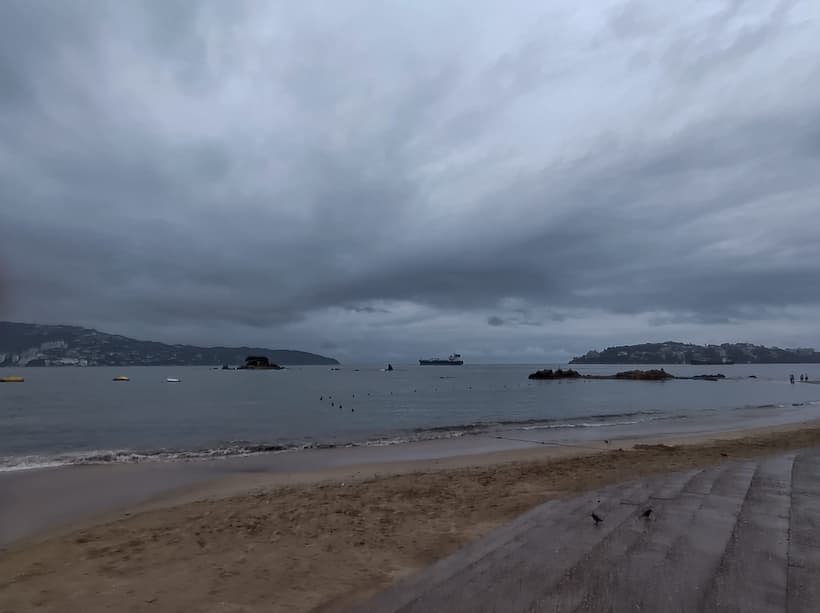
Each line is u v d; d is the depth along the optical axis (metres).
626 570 4.12
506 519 6.81
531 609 3.53
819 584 3.71
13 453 16.59
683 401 42.53
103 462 14.47
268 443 18.61
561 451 15.43
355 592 4.57
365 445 17.69
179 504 9.37
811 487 7.16
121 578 5.32
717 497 6.61
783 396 48.94
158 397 48.06
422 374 130.50
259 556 5.80
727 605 3.41
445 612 3.64
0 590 5.07
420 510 7.67
